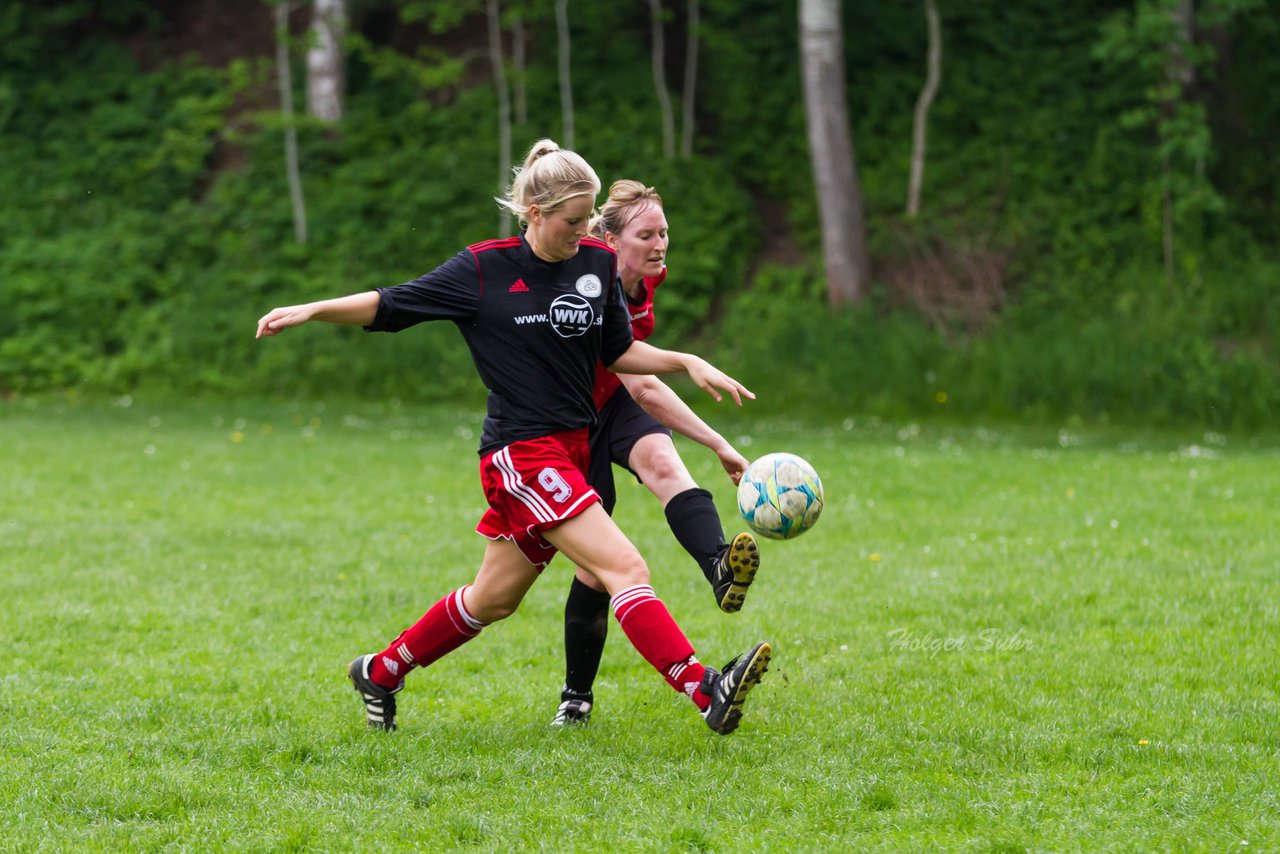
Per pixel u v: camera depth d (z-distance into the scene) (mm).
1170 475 39625
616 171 74812
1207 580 23641
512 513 14047
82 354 69938
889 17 79750
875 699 16297
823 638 19906
